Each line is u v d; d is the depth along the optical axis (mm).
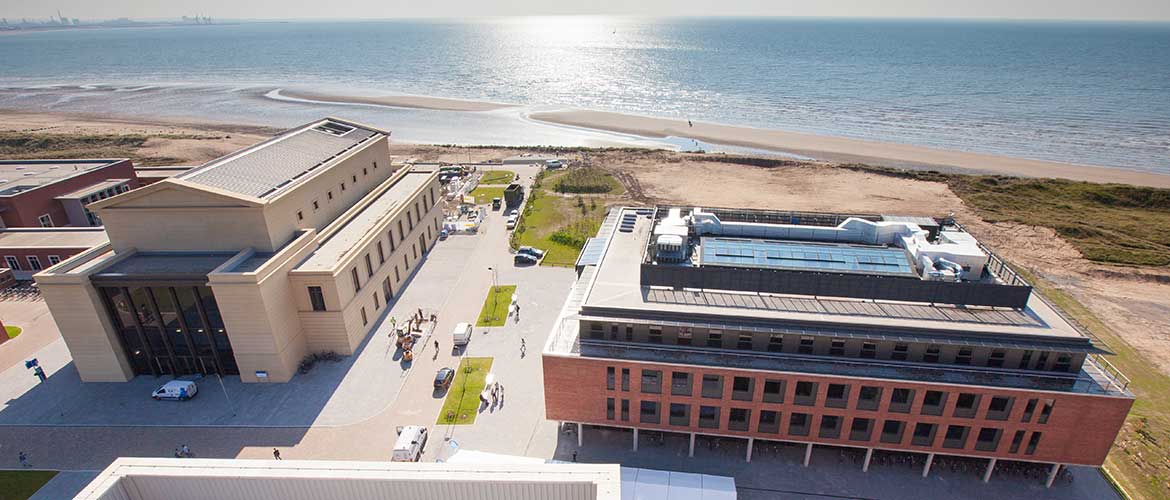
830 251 46031
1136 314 69125
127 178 100125
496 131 178000
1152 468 44844
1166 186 118312
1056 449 39406
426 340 62312
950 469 43781
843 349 40656
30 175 92875
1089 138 155125
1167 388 55156
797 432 42406
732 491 39000
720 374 40719
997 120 176750
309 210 65375
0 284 74938
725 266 44812
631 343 43281
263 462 27969
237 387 54750
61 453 46656
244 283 50281
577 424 48719
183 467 27672
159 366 56469
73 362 59094
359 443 47562
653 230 50594
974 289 41219
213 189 54562
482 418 50250
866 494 41969
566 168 130875
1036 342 37969
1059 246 88625
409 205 79188
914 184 117188
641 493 38906
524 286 75250
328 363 58344
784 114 192000
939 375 39250
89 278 51000
